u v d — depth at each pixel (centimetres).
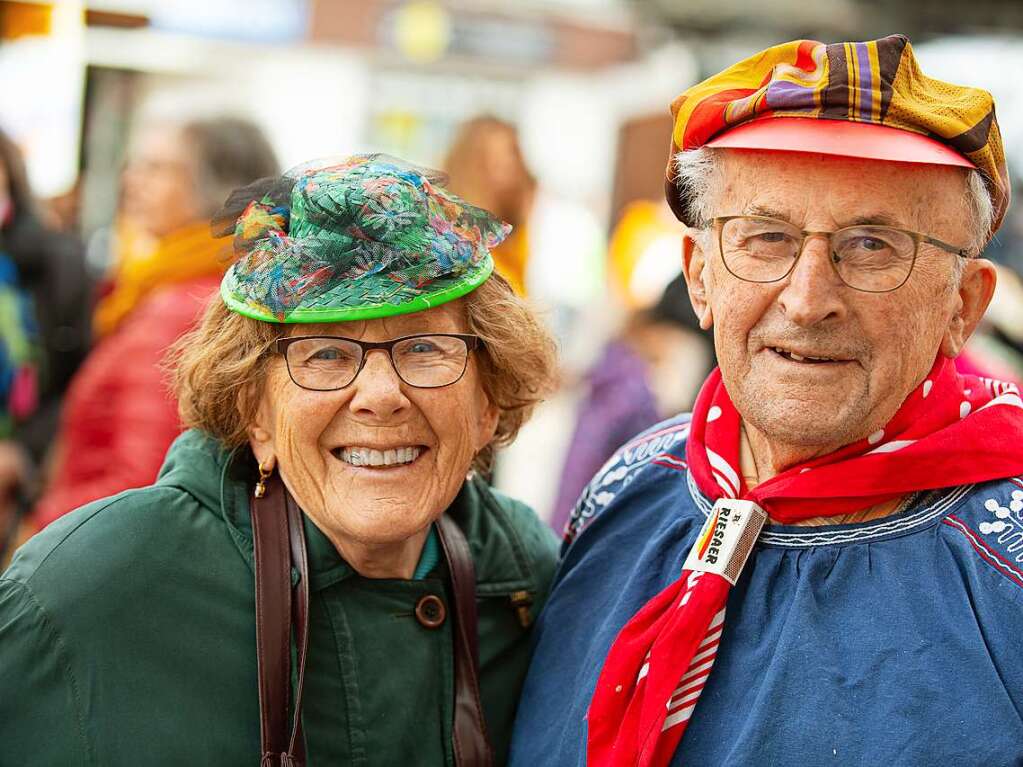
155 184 275
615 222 559
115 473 253
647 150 555
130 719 155
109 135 590
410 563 177
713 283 155
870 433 152
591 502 191
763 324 149
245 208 167
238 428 170
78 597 156
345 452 164
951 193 145
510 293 176
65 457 263
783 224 145
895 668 143
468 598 178
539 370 180
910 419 153
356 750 166
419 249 158
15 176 354
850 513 155
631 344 386
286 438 163
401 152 664
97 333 319
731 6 628
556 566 197
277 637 160
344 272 156
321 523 166
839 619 149
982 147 144
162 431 252
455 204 167
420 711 172
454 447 166
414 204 159
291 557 167
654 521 179
